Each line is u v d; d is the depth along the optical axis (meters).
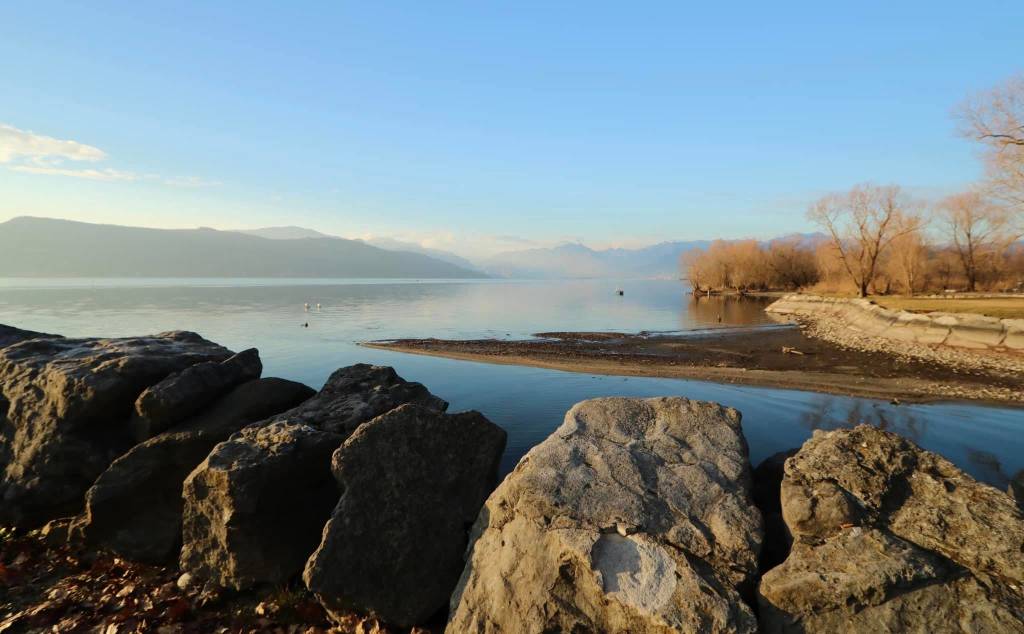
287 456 6.73
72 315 56.94
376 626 5.70
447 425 7.21
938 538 4.90
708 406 6.93
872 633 4.38
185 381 8.52
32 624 5.71
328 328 47.44
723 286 125.31
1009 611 4.26
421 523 6.34
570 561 5.13
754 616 4.51
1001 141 37.19
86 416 8.33
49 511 7.97
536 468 6.10
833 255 77.06
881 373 24.80
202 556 6.54
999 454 13.52
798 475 5.89
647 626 4.57
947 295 55.53
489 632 5.14
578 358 29.52
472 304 90.00
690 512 5.44
